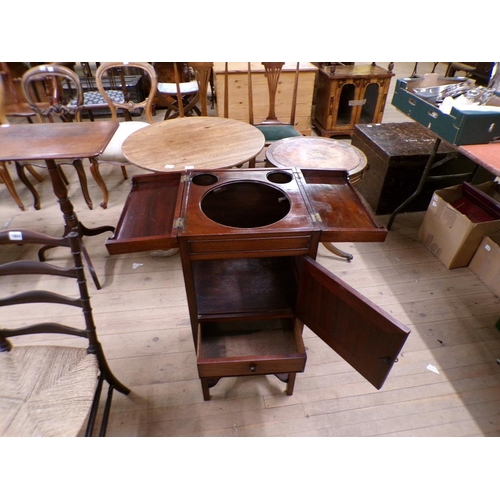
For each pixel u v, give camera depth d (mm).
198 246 1033
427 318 1745
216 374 1197
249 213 1419
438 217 2053
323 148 1974
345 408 1387
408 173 2299
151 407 1385
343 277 1992
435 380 1481
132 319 1740
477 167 2281
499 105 1594
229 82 3152
